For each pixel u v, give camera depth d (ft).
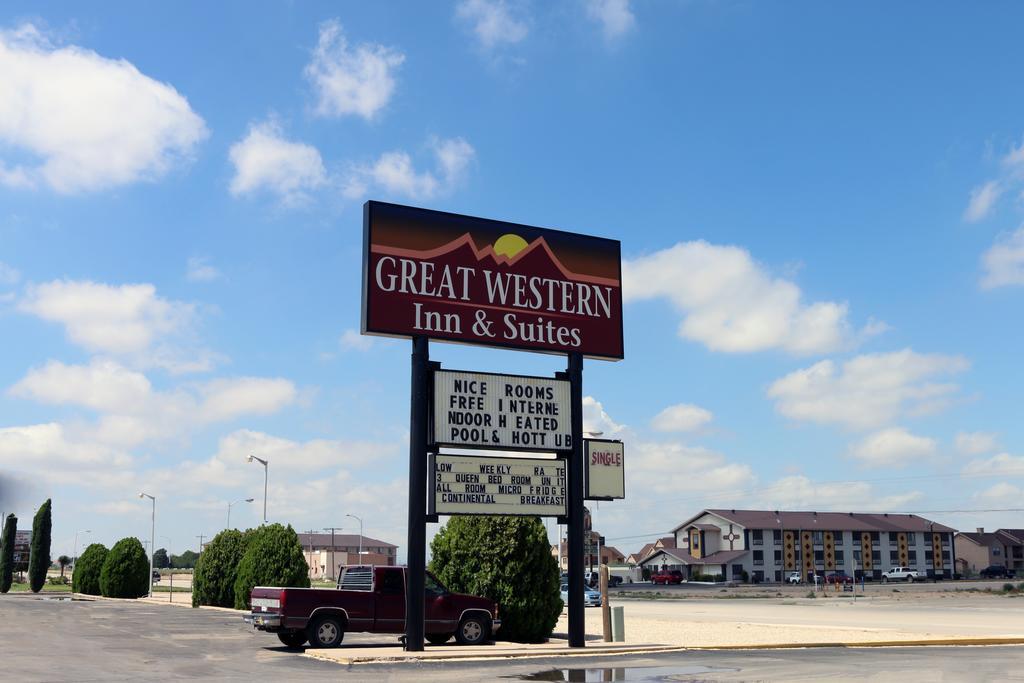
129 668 61.57
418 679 56.18
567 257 81.66
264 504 169.37
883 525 469.57
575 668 63.31
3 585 305.73
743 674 59.52
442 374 73.97
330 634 75.66
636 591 310.04
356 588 79.10
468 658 68.90
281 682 53.83
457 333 75.41
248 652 73.77
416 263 74.95
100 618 126.82
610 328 82.28
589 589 177.78
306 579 144.66
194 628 105.09
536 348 78.69
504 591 83.61
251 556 146.20
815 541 444.14
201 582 163.63
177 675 57.36
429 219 76.13
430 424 73.51
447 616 78.59
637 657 71.87
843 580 385.70
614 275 83.56
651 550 522.47
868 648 83.10
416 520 71.92
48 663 64.95
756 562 429.38
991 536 521.65
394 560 599.57
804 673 60.08
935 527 481.05
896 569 429.38
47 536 307.58
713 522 447.01
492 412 75.31
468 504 73.61
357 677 56.90
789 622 125.08
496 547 84.64
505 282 78.33
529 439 76.48
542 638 84.89
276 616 74.13
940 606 181.68
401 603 77.82
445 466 73.26
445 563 86.33
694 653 75.92
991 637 90.94
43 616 132.46
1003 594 251.19
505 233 79.15
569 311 80.69
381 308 72.90
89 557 250.16
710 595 265.95
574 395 79.30
